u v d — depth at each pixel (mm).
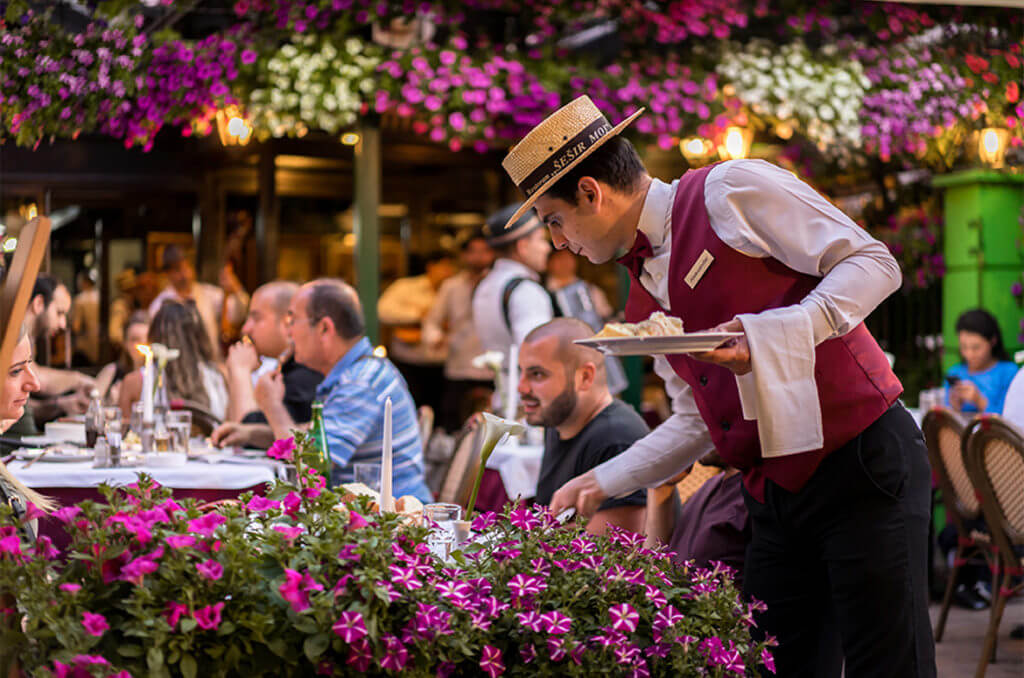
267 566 1578
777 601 2398
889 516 2205
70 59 6074
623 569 1725
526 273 6488
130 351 6059
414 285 9852
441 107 6766
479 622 1567
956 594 5719
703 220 2232
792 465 2234
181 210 9188
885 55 7250
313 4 6543
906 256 8055
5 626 1520
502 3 6961
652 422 8406
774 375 1982
